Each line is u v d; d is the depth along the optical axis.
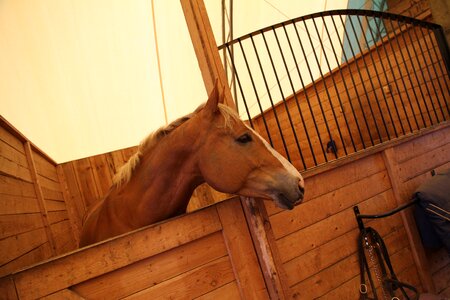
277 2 4.18
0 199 1.19
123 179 1.53
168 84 4.03
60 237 2.21
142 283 1.18
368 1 3.97
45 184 2.27
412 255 2.01
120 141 4.06
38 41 3.01
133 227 1.45
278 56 4.66
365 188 1.91
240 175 1.27
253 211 1.40
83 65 3.37
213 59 1.59
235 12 4.12
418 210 1.95
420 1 3.17
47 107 3.32
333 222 1.75
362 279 1.72
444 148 2.33
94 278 1.12
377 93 3.31
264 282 1.41
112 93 3.69
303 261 1.61
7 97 3.00
